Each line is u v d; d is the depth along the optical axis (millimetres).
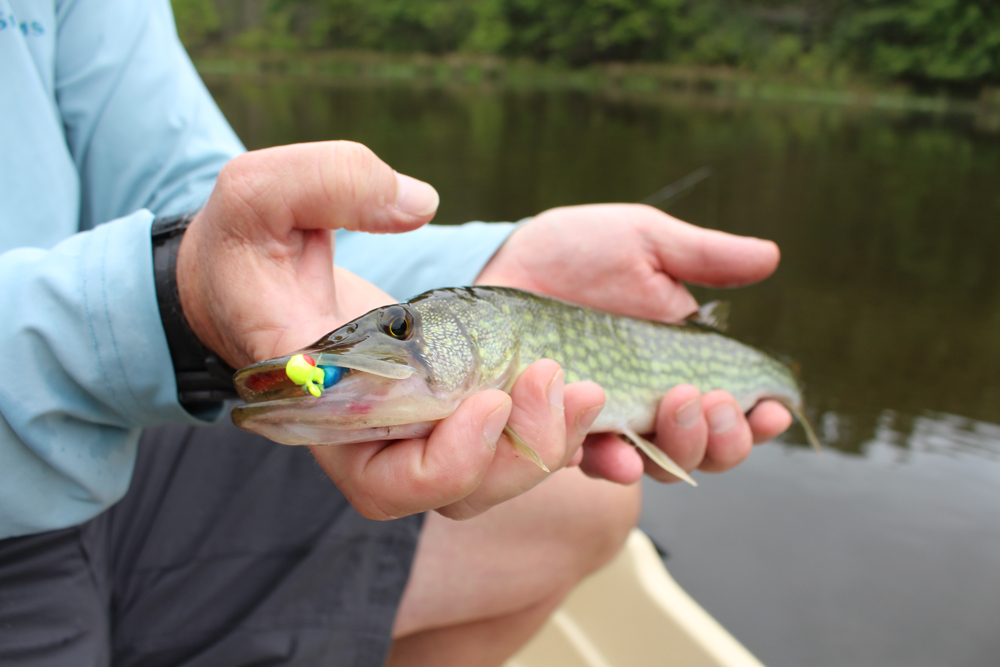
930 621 666
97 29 559
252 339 420
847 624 664
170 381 439
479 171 2490
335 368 394
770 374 650
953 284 1536
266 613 487
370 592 504
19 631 441
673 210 2088
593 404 447
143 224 437
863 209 2146
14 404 421
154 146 567
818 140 3428
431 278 607
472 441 391
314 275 430
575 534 560
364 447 413
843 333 1280
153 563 494
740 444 556
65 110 560
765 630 657
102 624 464
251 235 415
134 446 474
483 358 455
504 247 634
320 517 508
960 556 734
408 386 410
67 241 444
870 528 770
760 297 1453
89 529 468
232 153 598
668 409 534
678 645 629
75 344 427
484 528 531
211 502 508
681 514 799
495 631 575
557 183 2326
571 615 679
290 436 392
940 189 2404
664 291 647
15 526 434
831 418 1007
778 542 757
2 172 503
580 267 635
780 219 2020
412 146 2936
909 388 1083
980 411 1024
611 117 4297
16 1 521
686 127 3885
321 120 3537
